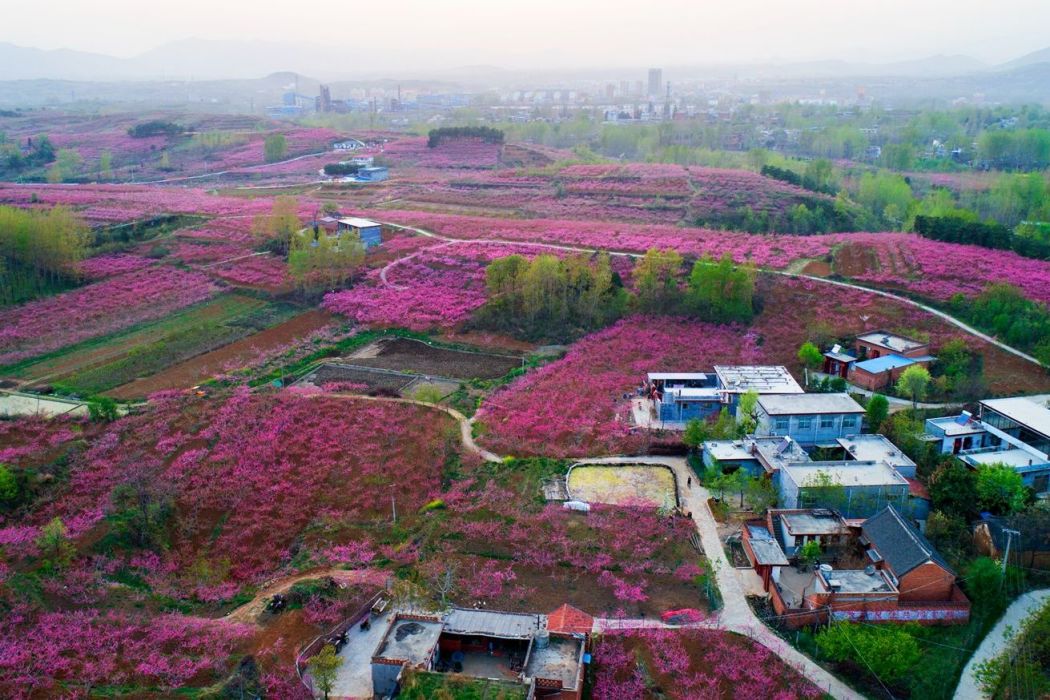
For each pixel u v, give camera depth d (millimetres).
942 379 87125
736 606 55531
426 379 96250
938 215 153500
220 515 67938
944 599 54656
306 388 92750
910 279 118125
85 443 78438
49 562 59719
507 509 67750
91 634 52438
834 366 94500
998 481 62875
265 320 117062
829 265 128500
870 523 60844
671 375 91688
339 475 74000
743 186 195750
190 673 48906
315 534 65500
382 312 118000
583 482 72812
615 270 130375
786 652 51156
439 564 60094
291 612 54594
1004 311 99750
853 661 49594
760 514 66125
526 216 181875
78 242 137250
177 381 94875
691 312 112375
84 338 109125
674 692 47906
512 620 50938
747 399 79438
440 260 139250
